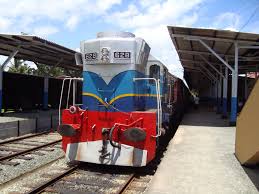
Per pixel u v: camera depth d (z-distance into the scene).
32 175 7.64
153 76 10.10
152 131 7.78
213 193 6.18
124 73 8.36
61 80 26.91
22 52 20.22
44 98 23.98
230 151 10.09
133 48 8.34
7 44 17.33
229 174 7.51
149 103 9.91
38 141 12.27
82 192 6.49
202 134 13.56
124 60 8.31
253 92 7.61
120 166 8.61
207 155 9.43
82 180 7.30
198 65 31.78
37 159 9.28
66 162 8.91
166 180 6.95
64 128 8.08
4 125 12.59
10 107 21.28
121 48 8.32
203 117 22.34
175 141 11.74
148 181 7.39
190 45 19.89
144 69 9.32
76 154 8.31
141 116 7.86
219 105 26.80
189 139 12.22
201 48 20.66
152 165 8.81
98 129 8.17
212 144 11.25
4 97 20.66
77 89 25.61
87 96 8.57
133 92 8.34
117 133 7.91
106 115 8.18
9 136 12.91
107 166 8.59
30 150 10.23
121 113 8.05
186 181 6.90
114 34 8.62
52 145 11.45
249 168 8.09
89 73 8.61
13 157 9.33
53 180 7.02
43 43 16.41
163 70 10.85
